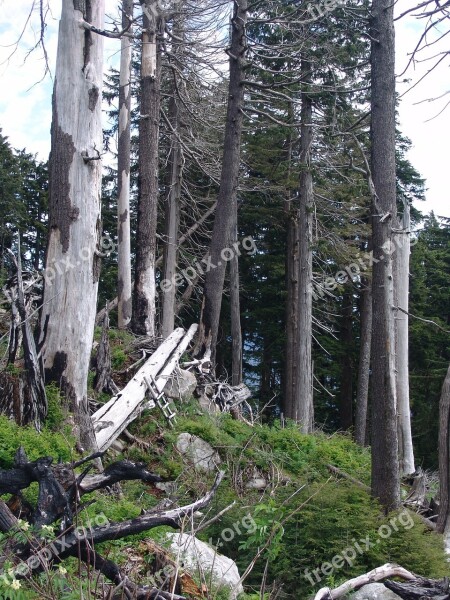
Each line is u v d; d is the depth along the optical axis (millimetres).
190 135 24172
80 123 10758
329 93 20625
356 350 33062
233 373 26734
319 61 20281
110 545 6418
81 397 10602
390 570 7738
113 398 12289
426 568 9492
